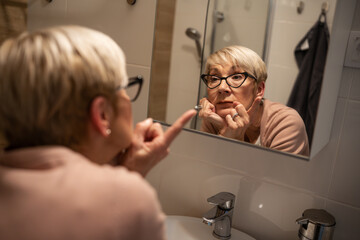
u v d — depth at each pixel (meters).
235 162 0.99
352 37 0.81
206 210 1.06
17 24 1.25
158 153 0.73
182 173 1.09
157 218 0.49
